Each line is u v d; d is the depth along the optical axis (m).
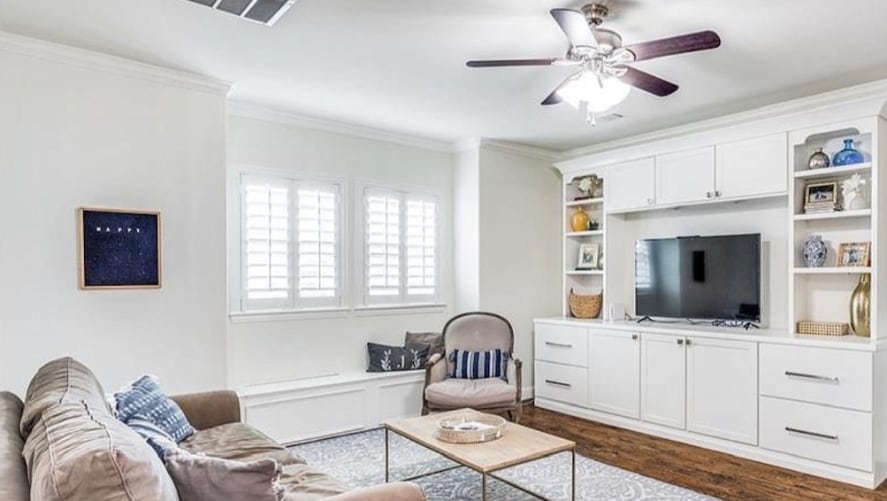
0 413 1.85
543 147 5.53
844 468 3.33
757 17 2.64
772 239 4.26
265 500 1.52
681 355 4.16
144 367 3.28
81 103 3.10
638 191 4.75
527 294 5.50
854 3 2.50
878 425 3.29
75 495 1.11
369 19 2.70
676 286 4.60
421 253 5.17
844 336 3.61
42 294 2.98
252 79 3.56
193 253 3.46
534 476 3.44
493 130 4.86
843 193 3.72
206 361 3.49
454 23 2.74
